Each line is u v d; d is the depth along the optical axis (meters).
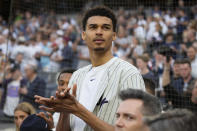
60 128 2.51
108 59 2.56
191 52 6.96
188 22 9.41
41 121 2.82
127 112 1.81
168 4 9.98
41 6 9.51
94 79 2.51
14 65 8.75
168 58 6.21
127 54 8.55
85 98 2.48
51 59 9.32
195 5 9.85
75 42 9.78
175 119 1.45
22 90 7.35
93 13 2.57
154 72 6.39
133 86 2.35
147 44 8.60
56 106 2.16
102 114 2.36
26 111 4.14
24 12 10.66
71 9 9.41
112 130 2.20
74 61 9.38
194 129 1.43
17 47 9.38
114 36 2.63
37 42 9.96
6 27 9.59
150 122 1.49
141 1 9.80
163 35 8.88
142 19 9.59
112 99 2.37
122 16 9.97
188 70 5.65
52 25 10.49
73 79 2.69
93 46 2.51
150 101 1.87
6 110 7.19
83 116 2.17
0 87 7.86
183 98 5.24
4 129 6.30
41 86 7.42
